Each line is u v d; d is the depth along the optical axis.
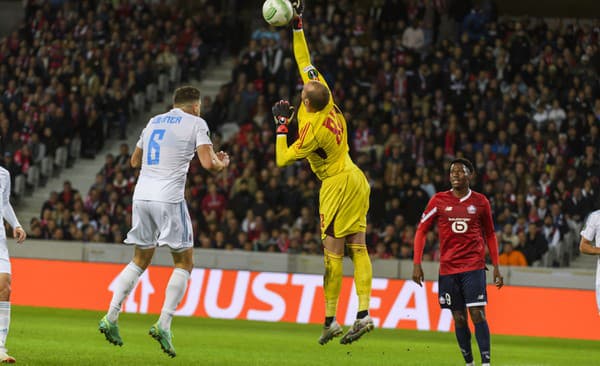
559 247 55.09
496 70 67.88
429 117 64.75
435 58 67.94
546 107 64.12
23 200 67.69
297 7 25.81
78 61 73.06
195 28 76.25
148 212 24.16
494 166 59.66
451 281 25.33
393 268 49.12
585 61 68.69
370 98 66.81
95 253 53.66
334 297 24.92
